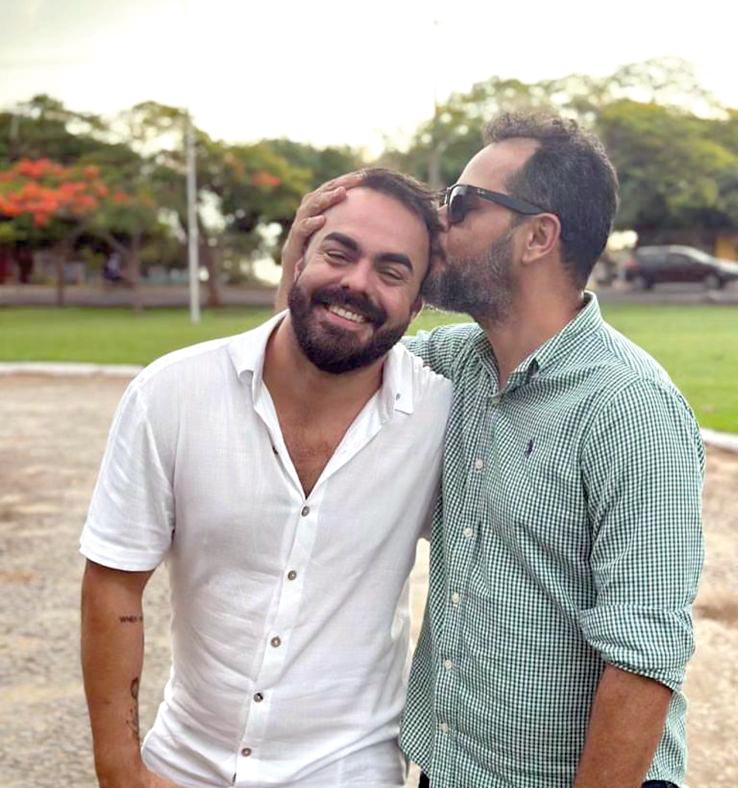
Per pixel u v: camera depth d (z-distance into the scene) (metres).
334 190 2.07
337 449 2.06
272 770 2.13
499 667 1.97
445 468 2.12
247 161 34.31
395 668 2.24
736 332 19.14
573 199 2.01
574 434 1.89
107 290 43.38
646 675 1.79
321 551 2.08
